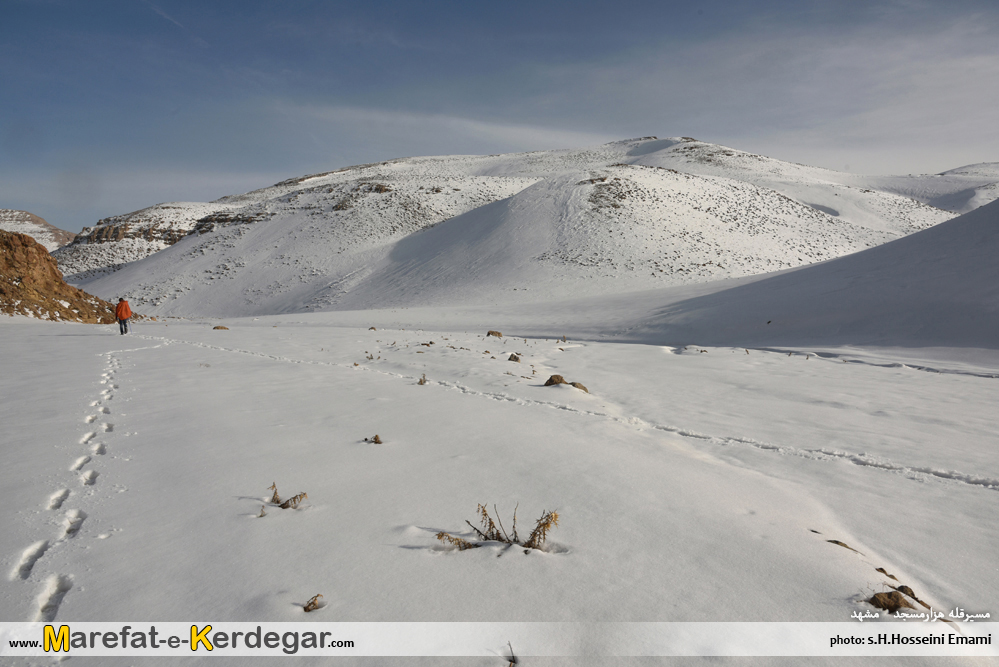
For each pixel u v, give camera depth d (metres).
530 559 2.64
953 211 117.31
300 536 2.92
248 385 7.89
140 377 8.58
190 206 167.00
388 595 2.32
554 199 73.62
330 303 65.12
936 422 6.11
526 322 29.59
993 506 3.63
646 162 156.88
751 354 12.73
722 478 4.01
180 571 2.55
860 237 75.94
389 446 4.70
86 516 3.20
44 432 5.10
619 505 3.38
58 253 135.75
